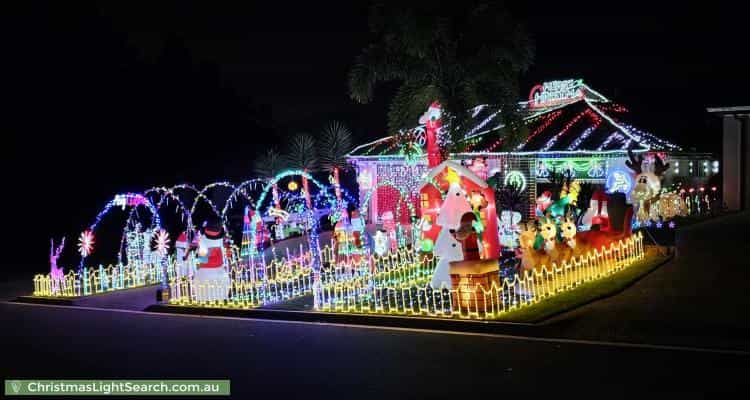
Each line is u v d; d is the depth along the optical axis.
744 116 28.33
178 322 13.97
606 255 16.73
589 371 9.33
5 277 22.41
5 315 15.48
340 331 12.48
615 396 8.27
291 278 18.77
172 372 10.06
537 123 29.45
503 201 23.14
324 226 32.50
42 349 11.73
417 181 29.83
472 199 16.00
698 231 21.88
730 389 8.41
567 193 18.84
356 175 32.09
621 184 25.03
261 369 10.04
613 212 18.42
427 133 18.86
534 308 13.27
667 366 9.45
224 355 10.95
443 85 18.75
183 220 32.66
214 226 16.23
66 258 27.47
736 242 19.33
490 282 13.32
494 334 11.86
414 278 18.25
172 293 16.62
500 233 22.09
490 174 24.17
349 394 8.74
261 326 13.21
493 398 8.38
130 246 22.41
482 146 27.34
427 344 11.20
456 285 13.30
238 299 16.27
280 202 31.89
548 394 8.44
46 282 18.58
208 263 16.03
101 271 19.70
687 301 13.38
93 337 12.62
